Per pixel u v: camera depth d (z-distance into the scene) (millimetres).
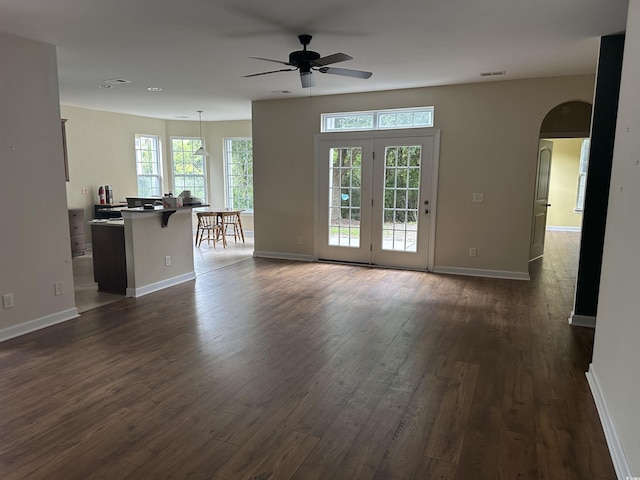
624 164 2352
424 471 2041
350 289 5227
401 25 3439
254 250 7344
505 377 2967
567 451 2184
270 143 6918
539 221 7109
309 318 4180
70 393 2754
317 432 2350
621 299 2207
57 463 2096
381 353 3367
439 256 6078
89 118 7805
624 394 2039
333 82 5492
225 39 3781
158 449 2201
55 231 4012
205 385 2859
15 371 3055
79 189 7723
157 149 9250
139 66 4688
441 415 2508
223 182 9672
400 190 6188
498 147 5559
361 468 2062
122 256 4957
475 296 4910
